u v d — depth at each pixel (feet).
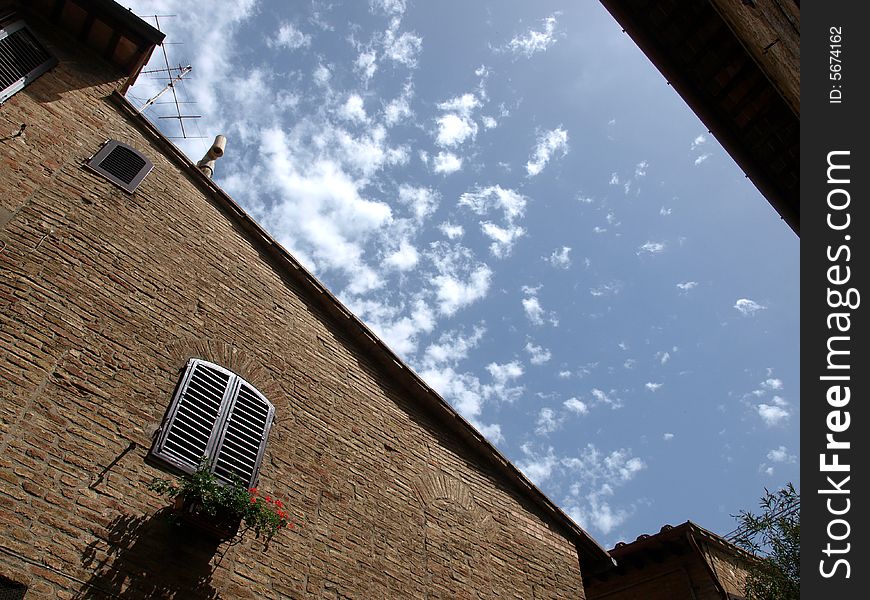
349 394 32.91
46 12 34.60
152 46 36.45
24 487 19.85
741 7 26.12
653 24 27.07
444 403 36.65
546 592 33.76
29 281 24.13
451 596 29.50
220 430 26.12
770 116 28.12
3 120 28.40
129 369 24.89
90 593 19.42
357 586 26.37
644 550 46.24
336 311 35.27
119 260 27.66
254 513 22.59
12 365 21.80
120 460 22.58
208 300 29.89
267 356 30.45
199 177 34.78
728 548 46.01
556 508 38.45
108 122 33.01
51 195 27.53
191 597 21.50
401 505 30.99
